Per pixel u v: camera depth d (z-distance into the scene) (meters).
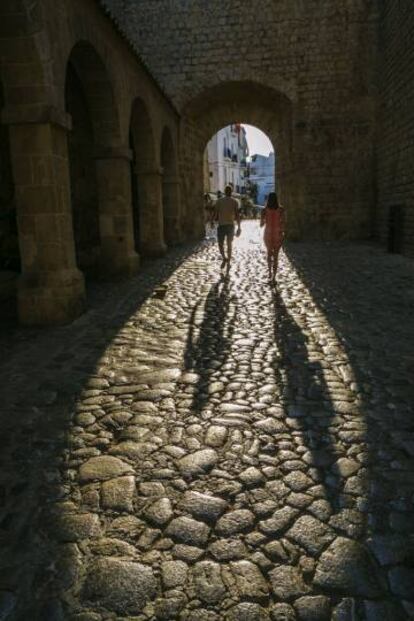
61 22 5.80
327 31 15.33
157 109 12.40
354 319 5.55
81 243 10.28
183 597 1.70
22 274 5.68
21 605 1.68
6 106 5.31
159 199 12.40
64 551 1.94
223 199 9.37
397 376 3.75
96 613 1.64
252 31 15.61
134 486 2.36
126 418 3.11
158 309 6.33
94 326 5.54
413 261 10.34
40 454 2.70
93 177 10.81
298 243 15.92
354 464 2.52
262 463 2.54
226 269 9.70
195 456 2.62
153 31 15.98
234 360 4.21
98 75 7.99
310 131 16.03
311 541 1.96
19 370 4.09
